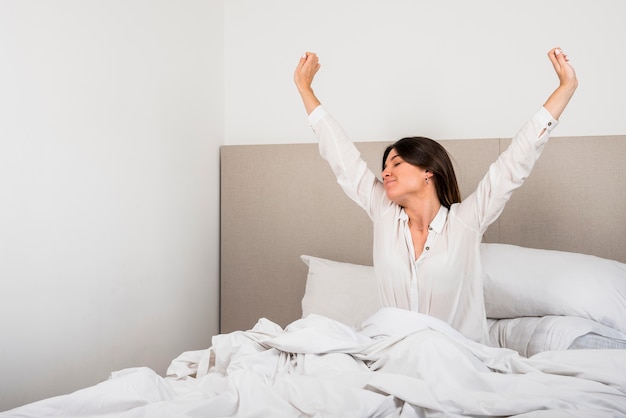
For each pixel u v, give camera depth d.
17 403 2.08
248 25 3.49
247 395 1.48
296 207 3.28
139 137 2.75
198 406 1.41
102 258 2.50
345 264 2.95
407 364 1.60
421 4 3.14
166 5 2.95
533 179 2.85
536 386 1.49
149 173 2.82
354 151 2.23
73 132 2.33
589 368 1.62
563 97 1.87
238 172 3.39
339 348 1.72
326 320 1.84
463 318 2.06
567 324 2.11
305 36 3.37
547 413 1.34
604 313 2.18
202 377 1.78
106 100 2.52
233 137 3.54
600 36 2.84
